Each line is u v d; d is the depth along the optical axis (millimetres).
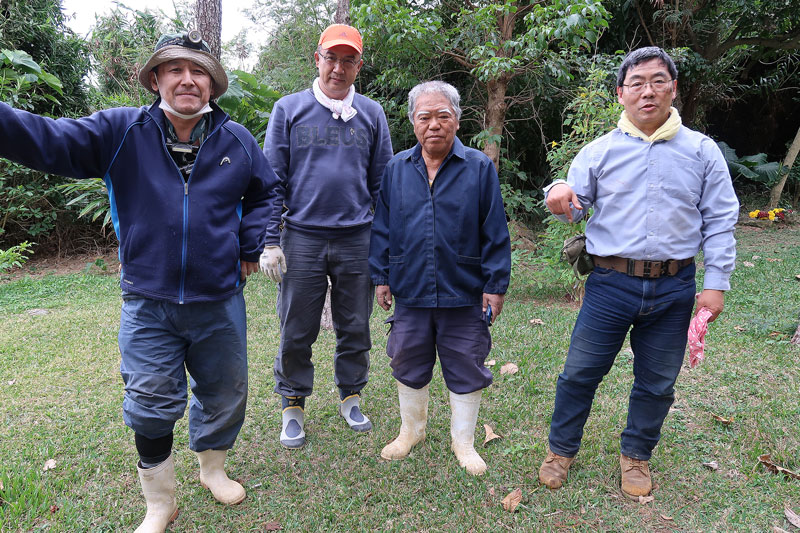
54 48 7867
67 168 1662
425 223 2238
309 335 2623
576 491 2182
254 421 2822
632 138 1996
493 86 6574
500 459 2426
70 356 3717
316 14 7777
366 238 2643
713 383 3092
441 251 2227
